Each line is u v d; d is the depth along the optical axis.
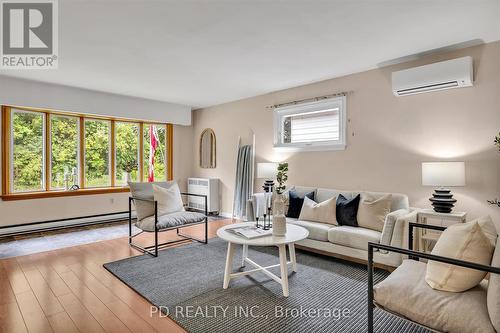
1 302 2.32
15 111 4.54
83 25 2.55
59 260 3.29
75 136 5.18
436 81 3.06
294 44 2.98
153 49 3.10
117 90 4.86
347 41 2.91
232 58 3.38
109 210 5.40
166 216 3.68
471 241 1.53
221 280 2.74
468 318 1.37
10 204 4.38
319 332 1.91
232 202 5.79
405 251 1.61
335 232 3.15
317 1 2.19
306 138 4.56
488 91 2.93
